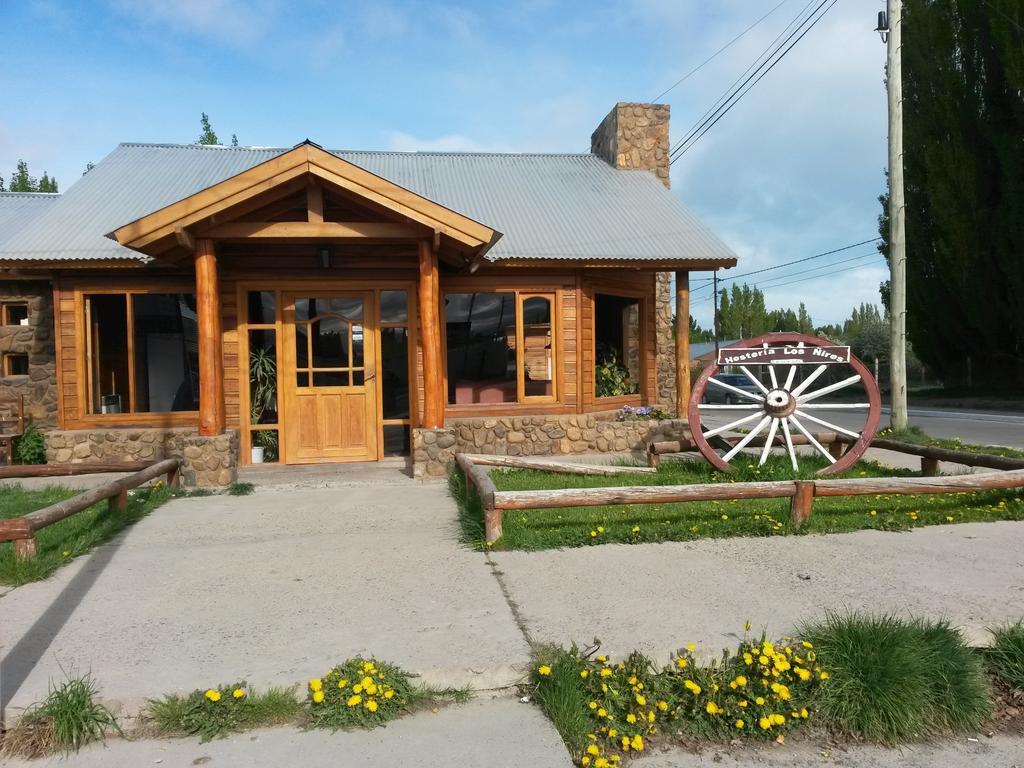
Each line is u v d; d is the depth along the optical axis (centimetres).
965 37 2598
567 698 344
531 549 569
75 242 967
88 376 993
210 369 858
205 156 1291
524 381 1066
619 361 1181
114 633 413
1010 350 2781
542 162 1420
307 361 989
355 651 384
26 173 3073
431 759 312
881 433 1280
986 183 2603
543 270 1058
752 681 357
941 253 2672
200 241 847
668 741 342
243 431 976
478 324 1057
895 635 375
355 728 336
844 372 4000
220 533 643
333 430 991
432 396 898
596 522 634
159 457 966
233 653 384
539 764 309
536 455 1022
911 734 345
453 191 1241
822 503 708
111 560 562
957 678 361
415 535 627
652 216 1192
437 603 454
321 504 757
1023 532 608
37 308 1013
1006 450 1071
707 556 544
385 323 1021
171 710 332
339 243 937
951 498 728
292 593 479
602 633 400
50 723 324
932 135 2720
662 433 1049
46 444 971
